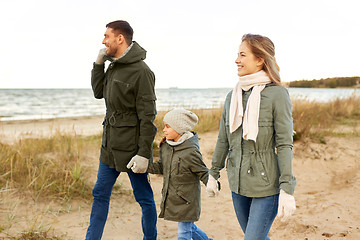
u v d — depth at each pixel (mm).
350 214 3686
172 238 3277
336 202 4082
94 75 2830
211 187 2271
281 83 1994
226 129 2158
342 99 11711
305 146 6602
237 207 2150
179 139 2477
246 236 1955
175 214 2500
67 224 3412
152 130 2596
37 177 4168
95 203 2701
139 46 2668
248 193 1979
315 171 5613
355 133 7637
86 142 6656
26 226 3248
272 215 1963
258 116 1936
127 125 2598
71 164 5078
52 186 4148
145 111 2562
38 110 31312
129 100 2582
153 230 2832
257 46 1979
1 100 50156
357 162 5852
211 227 3578
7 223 3281
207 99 58719
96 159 5809
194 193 2506
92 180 4715
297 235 3217
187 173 2465
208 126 8422
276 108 1911
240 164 2021
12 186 4094
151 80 2596
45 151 5844
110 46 2594
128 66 2568
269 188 1938
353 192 4418
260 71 2004
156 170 2658
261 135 1937
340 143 6895
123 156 2607
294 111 9102
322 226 3396
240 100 2027
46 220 3449
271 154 1974
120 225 3525
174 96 77688
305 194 4512
